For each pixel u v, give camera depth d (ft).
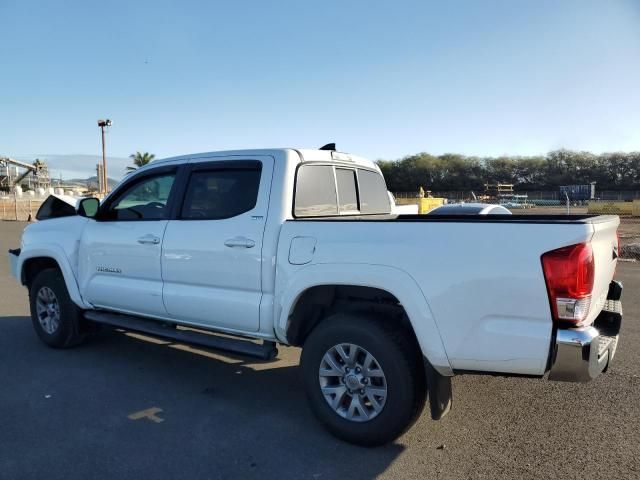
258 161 13.50
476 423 12.67
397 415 10.93
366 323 11.29
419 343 10.53
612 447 11.43
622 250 46.29
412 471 10.50
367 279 11.03
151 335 15.28
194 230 14.06
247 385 15.38
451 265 10.21
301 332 12.80
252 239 12.89
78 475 10.34
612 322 11.57
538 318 9.57
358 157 17.20
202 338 14.15
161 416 13.14
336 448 11.49
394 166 381.19
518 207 178.60
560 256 9.40
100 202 17.25
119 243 15.93
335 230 11.66
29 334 20.80
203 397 14.42
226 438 11.96
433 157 381.60
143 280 15.43
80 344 19.25
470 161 377.50
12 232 76.69
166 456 11.10
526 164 371.76
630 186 346.33
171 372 16.46
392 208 19.76
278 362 17.56
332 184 15.28
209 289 13.80
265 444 11.66
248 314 12.96
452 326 10.21
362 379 11.40
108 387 15.10
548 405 13.71
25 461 10.85
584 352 9.27
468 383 15.30
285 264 12.27
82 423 12.68
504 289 9.77
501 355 9.86
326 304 12.30
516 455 11.11
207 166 14.38
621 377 15.67
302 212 13.58
